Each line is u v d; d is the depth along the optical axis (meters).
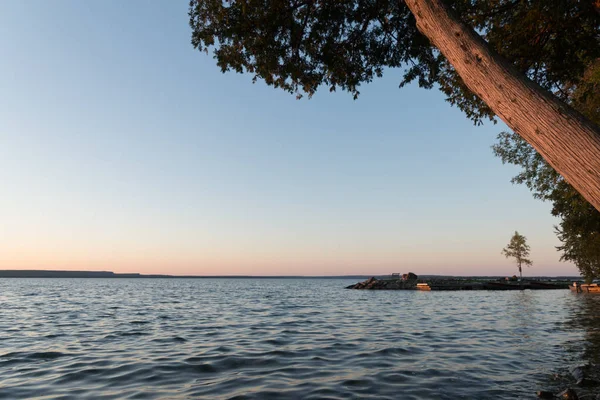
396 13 7.98
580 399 6.79
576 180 3.08
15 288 76.25
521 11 6.95
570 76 7.61
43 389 7.52
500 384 7.88
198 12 8.06
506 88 3.55
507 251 80.69
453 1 6.96
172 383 8.00
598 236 21.31
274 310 27.33
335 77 8.97
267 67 8.25
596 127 3.07
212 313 24.83
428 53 8.59
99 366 9.59
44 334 15.30
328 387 7.67
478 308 28.50
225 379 8.34
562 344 12.70
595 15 6.25
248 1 7.43
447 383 7.97
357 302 36.94
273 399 6.86
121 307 29.75
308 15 7.91
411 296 48.09
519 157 17.42
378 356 10.84
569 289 63.16
